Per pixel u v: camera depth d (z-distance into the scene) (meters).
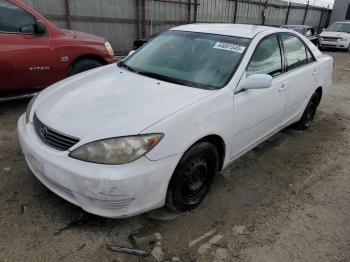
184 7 13.51
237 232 2.63
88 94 2.78
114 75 3.25
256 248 2.49
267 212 2.92
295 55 4.10
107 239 2.45
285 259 2.41
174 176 2.48
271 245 2.53
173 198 2.58
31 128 2.66
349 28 18.52
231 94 2.89
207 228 2.65
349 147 4.51
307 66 4.32
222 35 3.45
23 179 3.08
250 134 3.29
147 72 3.25
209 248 2.45
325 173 3.73
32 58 4.54
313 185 3.45
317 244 2.59
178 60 3.30
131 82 3.01
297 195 3.23
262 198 3.12
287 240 2.60
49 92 3.05
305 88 4.26
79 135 2.28
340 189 3.42
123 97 2.68
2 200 2.78
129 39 11.98
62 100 2.73
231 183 3.33
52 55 4.75
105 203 2.25
